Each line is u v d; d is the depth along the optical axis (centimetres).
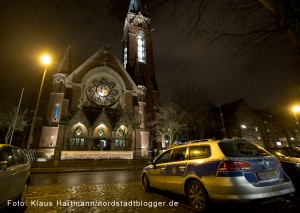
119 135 3234
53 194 762
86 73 3438
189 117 3897
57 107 3095
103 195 736
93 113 3234
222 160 467
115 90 3628
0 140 3572
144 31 4900
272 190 453
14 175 512
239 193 427
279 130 5028
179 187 580
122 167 2180
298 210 493
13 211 551
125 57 4934
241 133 4431
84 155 2298
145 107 3894
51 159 2316
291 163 678
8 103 3306
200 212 493
